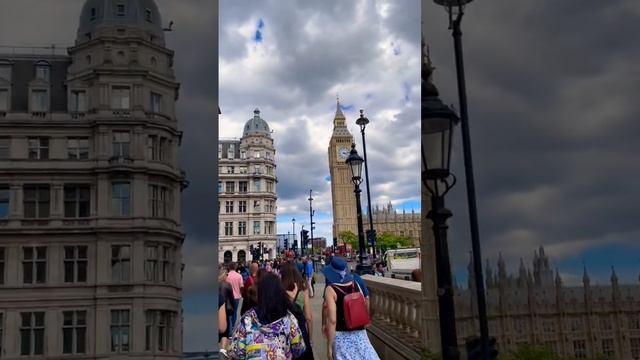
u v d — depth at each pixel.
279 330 4.34
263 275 4.54
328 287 5.77
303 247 43.03
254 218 108.44
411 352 7.22
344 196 79.88
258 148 110.62
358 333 5.65
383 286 9.11
